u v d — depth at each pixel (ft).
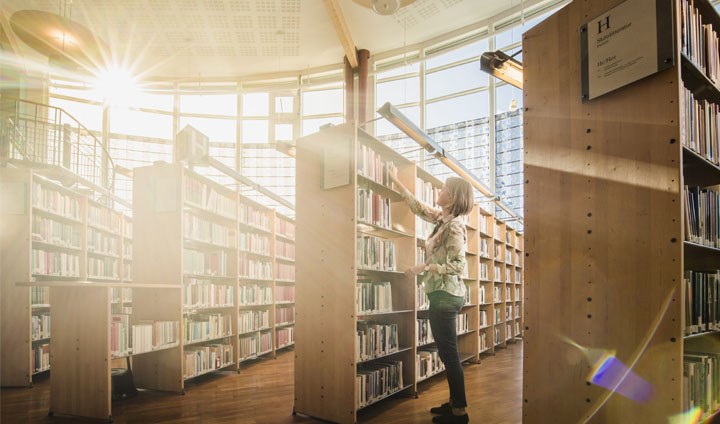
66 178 20.56
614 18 6.66
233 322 17.54
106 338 10.85
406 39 30.48
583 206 6.88
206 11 26.22
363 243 11.59
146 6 25.61
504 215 28.86
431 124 31.45
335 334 10.76
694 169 8.25
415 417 10.94
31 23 18.40
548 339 7.10
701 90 8.06
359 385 10.68
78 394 11.01
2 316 14.96
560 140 7.25
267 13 26.58
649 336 6.03
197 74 33.63
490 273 22.57
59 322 11.41
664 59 6.03
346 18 27.66
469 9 27.37
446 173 30.17
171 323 13.69
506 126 28.60
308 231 11.66
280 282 23.59
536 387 7.18
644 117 6.30
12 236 15.44
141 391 13.89
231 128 34.63
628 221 6.37
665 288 5.93
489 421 10.69
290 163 34.30
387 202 12.96
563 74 7.33
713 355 8.30
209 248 17.53
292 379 15.80
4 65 25.07
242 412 11.47
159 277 14.42
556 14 7.49
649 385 5.97
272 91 33.94
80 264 18.79
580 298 6.79
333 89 34.73
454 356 10.24
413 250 13.74
